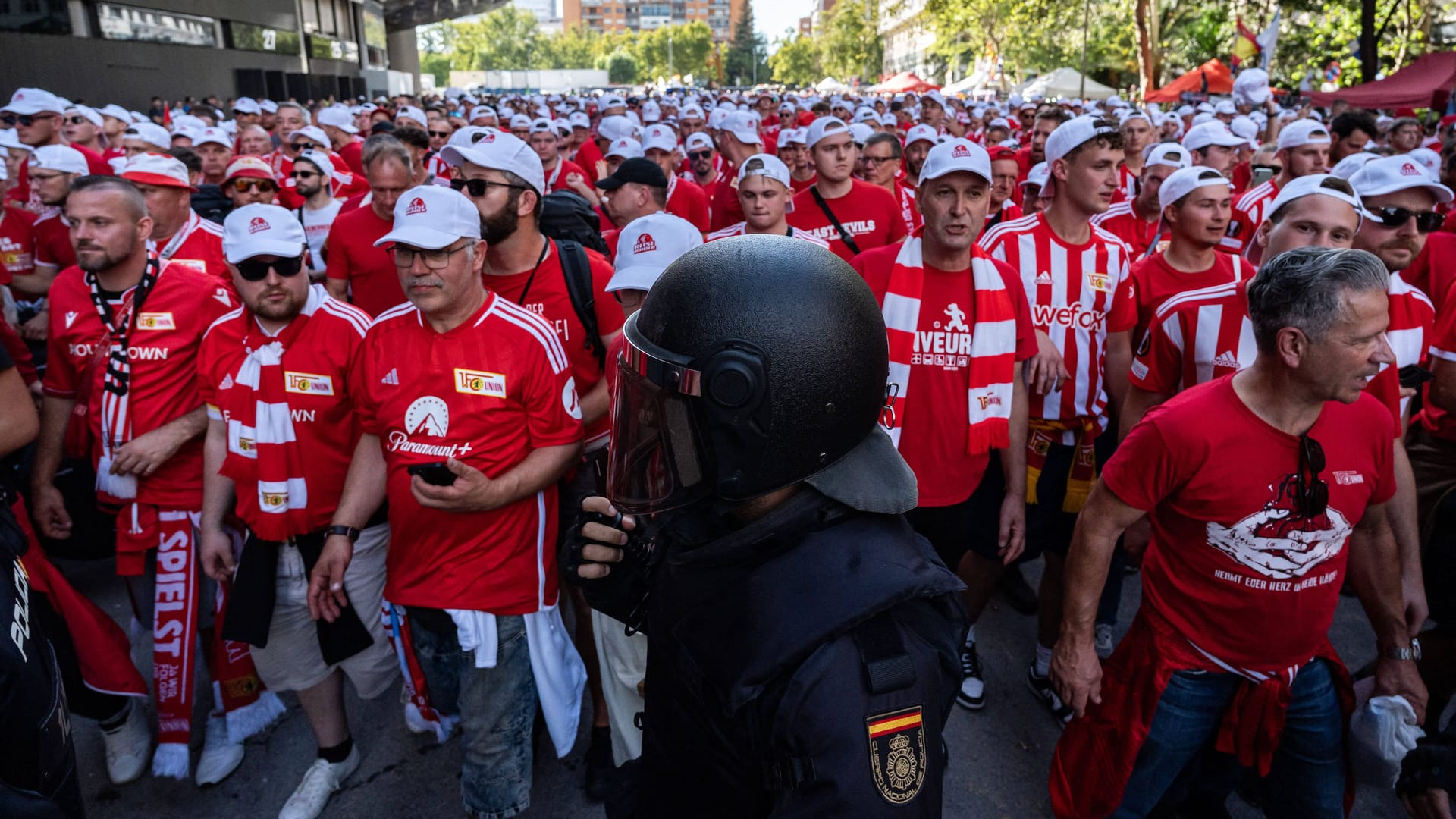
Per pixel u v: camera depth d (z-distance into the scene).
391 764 3.14
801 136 6.95
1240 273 3.50
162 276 3.06
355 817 2.89
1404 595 2.47
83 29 22.53
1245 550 2.10
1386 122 13.54
